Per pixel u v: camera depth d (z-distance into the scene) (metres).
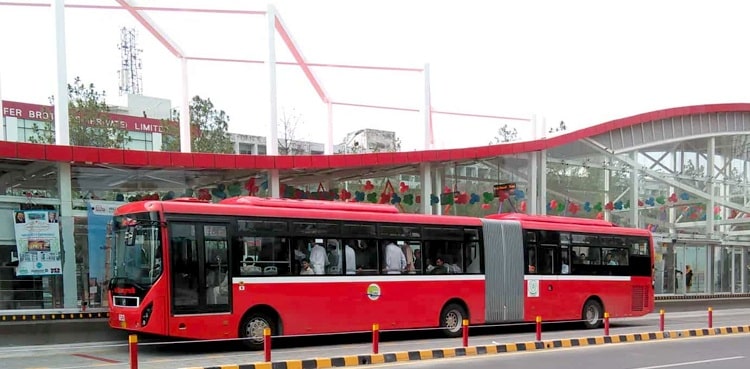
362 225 14.76
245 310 12.88
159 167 17.34
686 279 31.78
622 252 19.89
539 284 17.77
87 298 15.53
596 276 19.06
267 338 10.64
